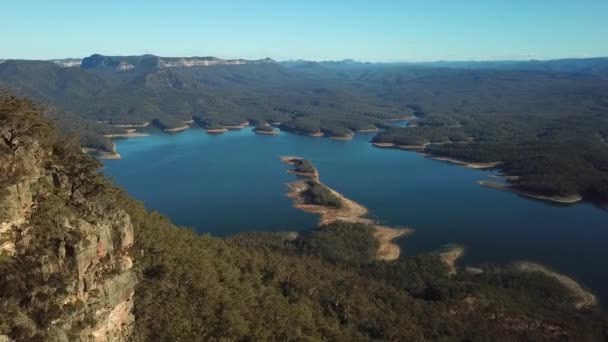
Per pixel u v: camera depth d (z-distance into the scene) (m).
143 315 68.50
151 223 95.62
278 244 190.75
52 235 50.41
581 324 128.75
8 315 43.78
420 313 122.94
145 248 83.94
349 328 103.12
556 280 168.12
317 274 135.62
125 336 58.94
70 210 55.44
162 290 76.25
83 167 64.00
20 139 55.22
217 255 108.12
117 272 57.16
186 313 74.31
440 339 109.19
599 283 173.62
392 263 175.50
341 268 164.00
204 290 81.62
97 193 63.47
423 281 157.38
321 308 109.50
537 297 150.00
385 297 129.25
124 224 60.81
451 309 128.75
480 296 136.88
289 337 82.44
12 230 48.28
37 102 73.12
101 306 53.75
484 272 172.25
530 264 188.38
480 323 121.88
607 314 145.38
